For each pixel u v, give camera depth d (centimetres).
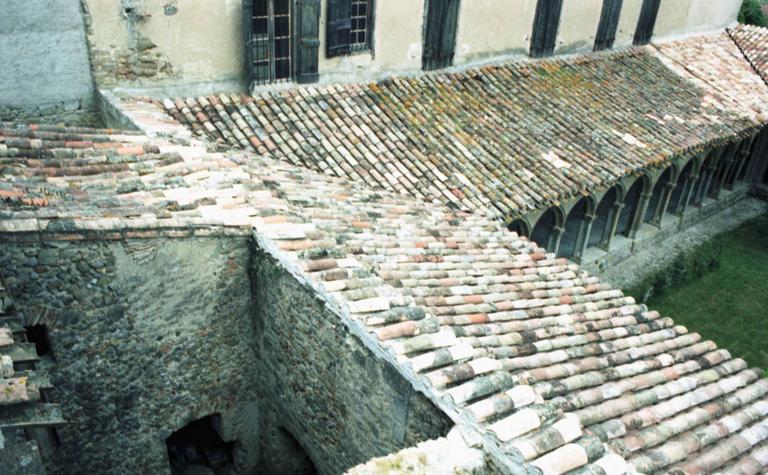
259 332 858
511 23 1658
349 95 1360
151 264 742
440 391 543
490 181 1286
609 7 1895
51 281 692
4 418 479
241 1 1173
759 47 2334
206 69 1191
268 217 801
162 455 886
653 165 1546
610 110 1692
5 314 612
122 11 1069
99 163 849
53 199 732
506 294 795
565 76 1767
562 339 709
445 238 958
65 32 1047
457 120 1428
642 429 598
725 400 685
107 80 1112
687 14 2222
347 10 1303
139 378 805
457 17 1520
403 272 770
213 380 879
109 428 815
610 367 682
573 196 1373
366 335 612
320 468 820
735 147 2194
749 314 1717
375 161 1234
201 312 812
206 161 935
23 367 556
